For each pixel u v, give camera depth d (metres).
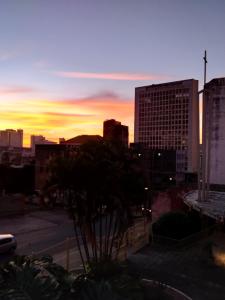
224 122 74.62
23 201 53.28
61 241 36.03
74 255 28.72
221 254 28.03
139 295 13.78
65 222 47.53
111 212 23.05
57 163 21.98
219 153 75.81
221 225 37.06
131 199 22.75
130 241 30.52
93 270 15.39
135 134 180.88
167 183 102.88
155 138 172.25
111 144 23.03
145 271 23.91
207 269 24.58
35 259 14.32
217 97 75.50
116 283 13.79
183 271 24.08
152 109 173.38
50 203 23.95
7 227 43.97
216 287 21.16
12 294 10.16
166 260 26.62
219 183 75.19
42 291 10.43
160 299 16.78
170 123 167.38
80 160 21.53
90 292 11.38
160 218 32.81
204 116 50.81
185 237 31.69
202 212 34.66
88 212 22.41
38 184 81.12
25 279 10.61
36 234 40.16
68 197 22.52
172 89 167.50
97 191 21.78
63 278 13.38
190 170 146.25
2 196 51.88
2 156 141.38
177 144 164.12
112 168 21.53
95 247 22.33
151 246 30.59
